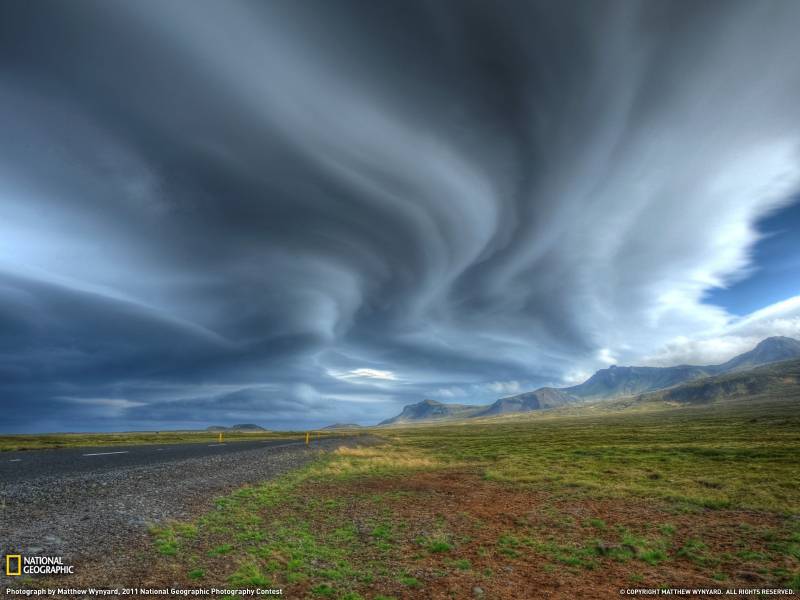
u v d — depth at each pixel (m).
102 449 72.06
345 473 43.94
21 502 23.11
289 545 18.33
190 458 53.19
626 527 22.39
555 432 135.62
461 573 15.92
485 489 34.22
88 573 13.70
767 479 34.38
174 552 16.31
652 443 73.31
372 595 13.78
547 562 17.27
